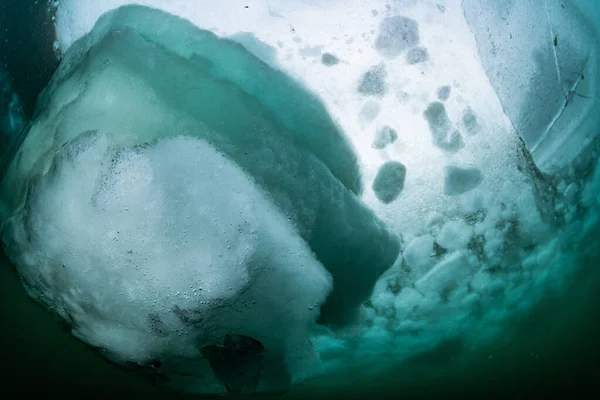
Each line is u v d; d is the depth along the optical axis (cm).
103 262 151
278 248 154
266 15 174
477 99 189
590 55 205
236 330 163
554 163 213
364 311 206
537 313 261
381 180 183
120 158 146
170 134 151
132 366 172
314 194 158
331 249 162
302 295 164
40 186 155
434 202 194
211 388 198
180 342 164
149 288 152
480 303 232
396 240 179
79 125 158
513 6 181
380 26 178
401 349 239
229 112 158
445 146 189
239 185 150
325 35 176
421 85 182
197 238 148
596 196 240
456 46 182
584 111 209
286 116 165
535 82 189
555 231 230
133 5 171
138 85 158
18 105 193
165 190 147
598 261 269
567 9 196
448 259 208
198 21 170
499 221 210
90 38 173
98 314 160
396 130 181
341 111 175
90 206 147
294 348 176
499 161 199
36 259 162
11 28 189
